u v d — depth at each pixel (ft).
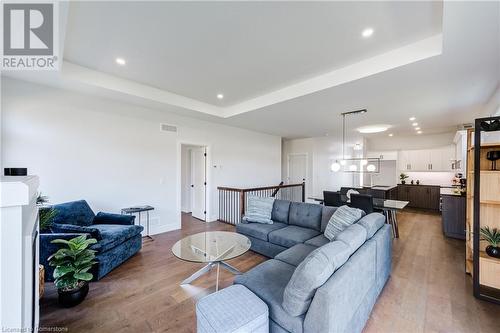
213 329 4.17
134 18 6.64
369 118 16.40
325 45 8.02
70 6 6.08
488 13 5.29
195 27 7.06
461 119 16.51
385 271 8.25
